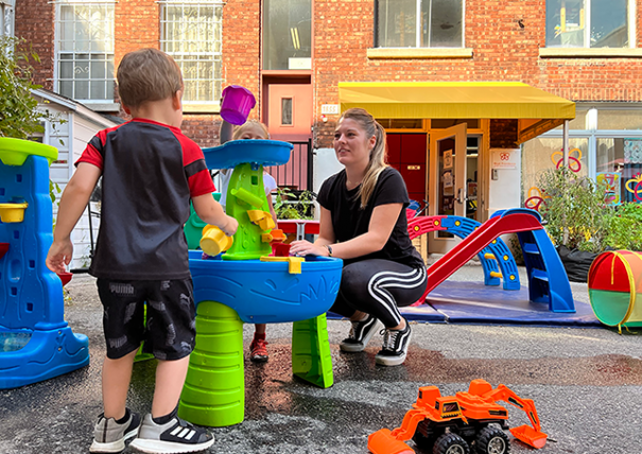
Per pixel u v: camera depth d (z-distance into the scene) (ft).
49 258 4.50
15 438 4.91
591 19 26.63
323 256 6.79
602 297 11.12
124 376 4.55
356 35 25.72
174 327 4.49
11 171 7.18
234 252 5.82
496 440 4.49
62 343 7.12
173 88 4.82
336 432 5.19
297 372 7.11
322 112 25.46
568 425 5.44
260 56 25.89
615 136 26.73
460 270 23.67
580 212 21.99
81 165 4.44
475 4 25.80
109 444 4.50
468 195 27.45
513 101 20.47
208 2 25.73
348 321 11.48
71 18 25.66
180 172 4.61
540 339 9.71
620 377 7.27
